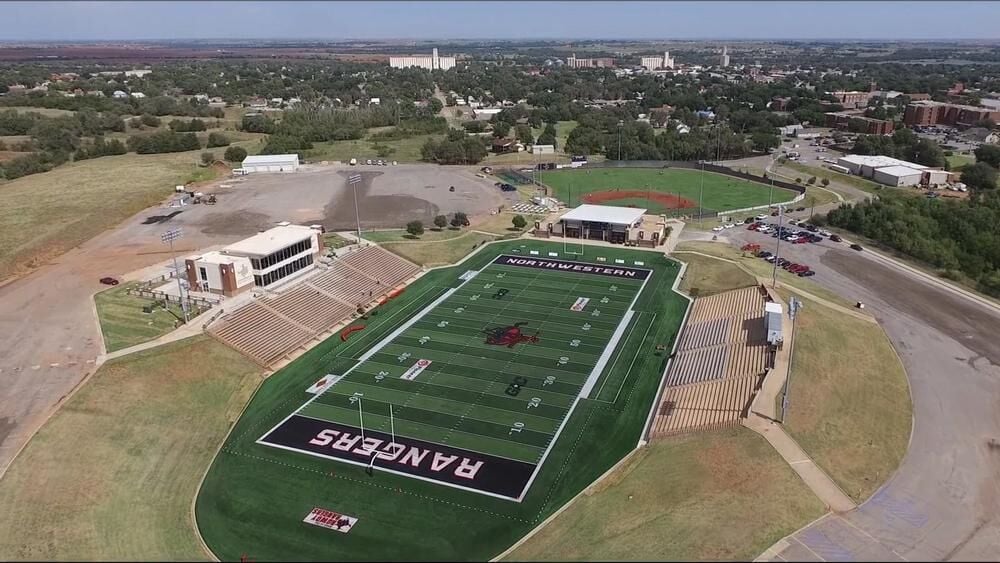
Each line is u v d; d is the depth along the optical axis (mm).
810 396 68938
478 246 126812
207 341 82938
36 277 103062
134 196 147750
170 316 88500
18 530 53500
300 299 97125
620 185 177500
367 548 52625
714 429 65000
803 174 188625
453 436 67562
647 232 126125
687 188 173875
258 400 74875
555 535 53156
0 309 91188
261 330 87875
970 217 130125
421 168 195625
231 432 68812
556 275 111875
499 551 51938
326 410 72625
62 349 79938
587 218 129000
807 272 108562
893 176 171625
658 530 51625
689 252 120562
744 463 58906
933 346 83562
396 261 117375
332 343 88750
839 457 60625
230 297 93875
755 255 118562
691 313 96000
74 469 61188
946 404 70625
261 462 63750
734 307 93438
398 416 71375
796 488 56031
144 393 72938
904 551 49562
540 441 66562
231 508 57344
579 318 95062
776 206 154250
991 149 190750
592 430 68250
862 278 106938
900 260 116250
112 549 51844
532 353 84938
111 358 77688
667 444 64375
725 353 80062
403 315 97312
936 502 55469
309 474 61875
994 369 77875
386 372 80688
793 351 77000
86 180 161875
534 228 136500
